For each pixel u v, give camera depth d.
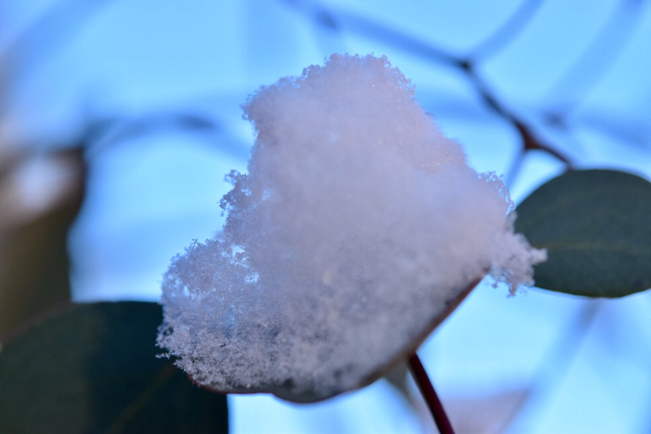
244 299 0.21
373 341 0.22
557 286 0.23
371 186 0.22
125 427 0.23
